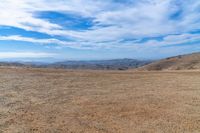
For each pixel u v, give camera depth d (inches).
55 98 448.5
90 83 657.6
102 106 388.8
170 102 416.8
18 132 262.5
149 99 443.2
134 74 933.2
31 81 657.6
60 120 311.0
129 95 484.4
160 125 290.8
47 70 987.3
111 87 590.6
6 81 636.1
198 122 301.0
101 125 291.6
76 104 401.7
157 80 737.6
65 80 704.4
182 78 784.3
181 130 271.7
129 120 312.5
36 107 377.4
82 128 280.2
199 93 499.2
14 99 429.4
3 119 309.1
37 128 277.6
